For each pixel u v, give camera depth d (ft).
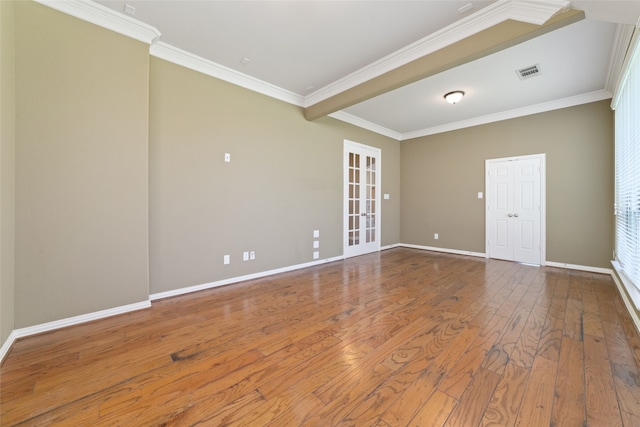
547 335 6.95
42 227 7.06
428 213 19.76
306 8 7.59
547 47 9.14
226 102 11.24
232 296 10.00
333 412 4.42
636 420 4.19
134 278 8.56
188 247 10.29
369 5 7.46
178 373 5.46
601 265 12.98
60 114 7.25
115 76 8.08
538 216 14.84
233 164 11.51
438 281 11.89
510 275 12.78
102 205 7.94
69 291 7.47
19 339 6.73
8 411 4.42
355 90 11.72
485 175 16.89
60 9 7.22
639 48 7.55
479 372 5.44
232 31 8.65
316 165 15.07
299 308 8.86
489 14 7.61
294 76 11.73
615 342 6.57
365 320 7.94
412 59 9.62
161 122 9.55
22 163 6.76
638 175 7.89
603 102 12.85
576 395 4.76
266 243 12.78
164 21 8.18
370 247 18.78
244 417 4.33
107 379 5.25
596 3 5.95
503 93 13.05
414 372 5.46
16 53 6.67
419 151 20.20
